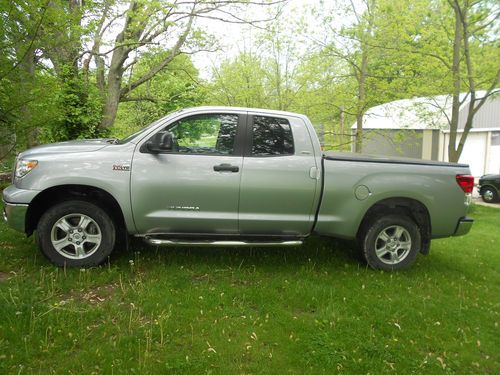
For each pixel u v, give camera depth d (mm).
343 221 4695
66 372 2633
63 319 3215
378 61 12531
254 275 4473
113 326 3207
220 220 4465
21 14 5832
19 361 2701
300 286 4199
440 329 3523
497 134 19031
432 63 11523
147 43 10000
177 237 4488
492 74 11055
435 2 11625
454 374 2910
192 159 4387
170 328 3225
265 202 4512
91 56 10609
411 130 16016
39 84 6492
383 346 3172
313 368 2867
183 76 13758
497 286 4797
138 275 4281
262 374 2764
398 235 4926
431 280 4758
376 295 4164
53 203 4363
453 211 4914
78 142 4711
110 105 11117
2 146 7391
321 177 4594
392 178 4734
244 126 4551
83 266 4340
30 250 4812
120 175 4258
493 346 3309
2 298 3447
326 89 13188
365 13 11641
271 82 13727
